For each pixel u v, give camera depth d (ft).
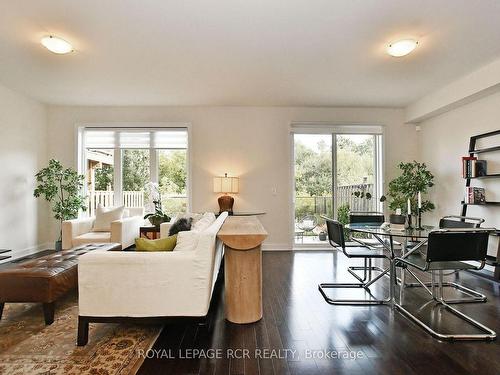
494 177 12.03
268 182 16.93
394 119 17.20
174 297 6.70
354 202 17.43
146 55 10.55
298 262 14.02
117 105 16.65
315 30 8.93
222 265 11.60
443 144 15.08
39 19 8.30
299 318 7.98
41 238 16.35
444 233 7.36
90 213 17.21
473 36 9.25
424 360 5.99
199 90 14.23
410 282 11.12
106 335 6.99
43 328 7.32
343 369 5.69
